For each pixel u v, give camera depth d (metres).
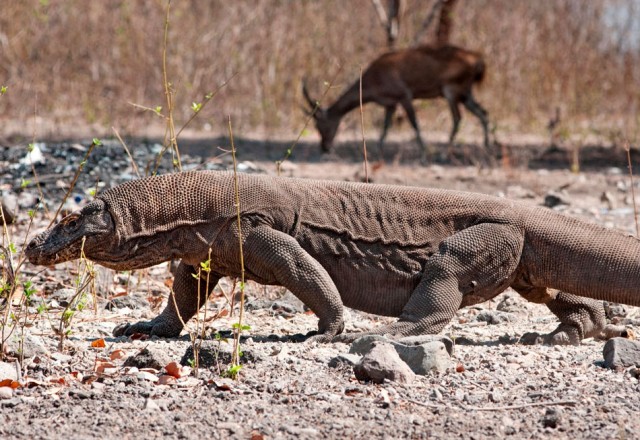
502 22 40.03
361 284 10.14
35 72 35.84
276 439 7.03
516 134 34.88
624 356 9.03
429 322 9.76
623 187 23.56
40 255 9.59
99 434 7.14
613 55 40.78
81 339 10.21
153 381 8.41
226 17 37.31
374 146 31.64
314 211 10.06
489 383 8.48
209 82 35.56
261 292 13.05
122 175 20.16
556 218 10.09
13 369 8.44
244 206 9.82
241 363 8.91
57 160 20.86
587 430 7.32
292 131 34.19
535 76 38.50
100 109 33.78
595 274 9.84
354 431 7.25
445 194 10.27
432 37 40.50
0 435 7.09
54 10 37.72
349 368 8.78
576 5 41.56
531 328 11.31
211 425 7.34
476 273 9.88
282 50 36.66
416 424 7.41
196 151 26.58
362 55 38.19
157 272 14.38
